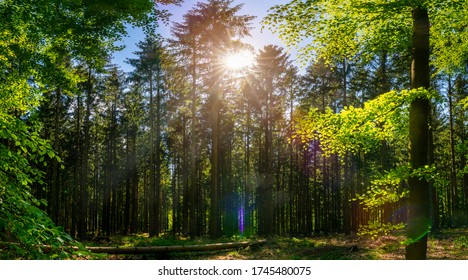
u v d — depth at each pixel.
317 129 5.86
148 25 9.88
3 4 9.23
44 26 9.54
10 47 10.30
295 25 5.79
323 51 6.72
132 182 42.34
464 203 35.03
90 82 29.56
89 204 45.88
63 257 3.71
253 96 31.34
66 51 10.70
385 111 5.64
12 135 4.51
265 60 31.47
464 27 7.46
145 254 15.64
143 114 38.06
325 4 5.68
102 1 8.87
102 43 10.84
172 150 40.59
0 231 3.75
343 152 6.33
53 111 28.59
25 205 3.79
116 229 45.72
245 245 17.97
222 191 41.94
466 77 25.62
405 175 5.66
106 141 39.44
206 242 20.38
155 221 31.58
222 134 35.78
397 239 16.31
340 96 30.67
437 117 29.97
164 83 33.09
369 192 6.05
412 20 6.25
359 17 5.87
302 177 40.41
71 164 34.00
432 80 24.08
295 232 38.06
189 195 42.94
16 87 11.05
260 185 37.09
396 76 23.25
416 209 5.77
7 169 4.53
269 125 35.28
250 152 44.22
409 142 5.92
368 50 6.90
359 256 13.27
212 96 24.09
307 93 31.42
